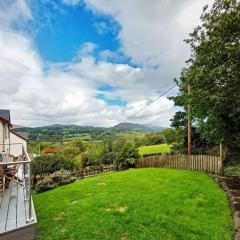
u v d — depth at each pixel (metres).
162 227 6.42
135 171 17.58
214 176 13.50
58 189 12.58
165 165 20.59
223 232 5.98
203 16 10.57
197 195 9.60
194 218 7.01
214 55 9.76
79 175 19.78
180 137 22.28
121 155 23.69
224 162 14.74
